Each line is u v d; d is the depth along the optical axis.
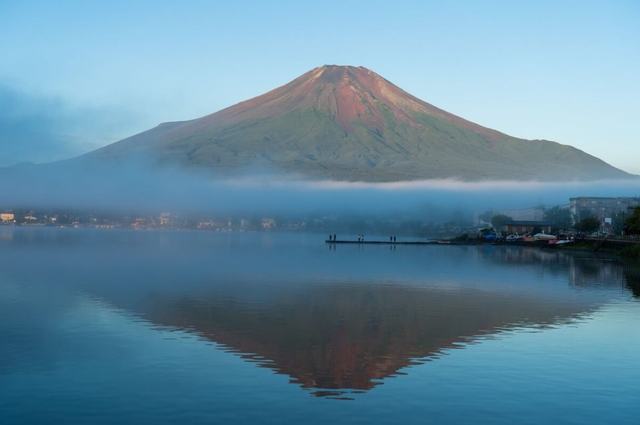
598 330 44.84
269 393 30.33
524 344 40.25
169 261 104.94
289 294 62.62
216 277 78.25
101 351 37.38
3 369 33.44
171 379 32.25
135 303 54.88
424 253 147.12
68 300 55.97
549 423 26.81
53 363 34.62
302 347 39.25
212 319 47.88
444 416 27.53
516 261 117.94
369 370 34.34
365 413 27.84
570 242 181.50
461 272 91.06
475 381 32.28
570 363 35.53
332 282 74.44
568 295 63.94
